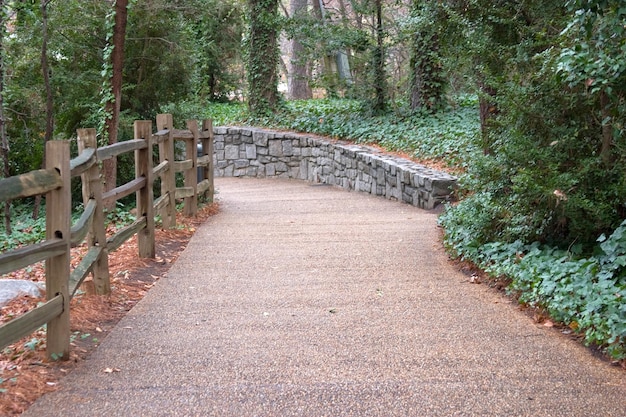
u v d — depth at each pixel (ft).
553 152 18.75
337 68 74.69
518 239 20.49
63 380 11.98
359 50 54.44
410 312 16.37
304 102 73.56
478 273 20.29
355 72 56.24
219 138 62.95
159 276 20.61
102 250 17.26
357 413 10.51
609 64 15.28
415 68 51.47
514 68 21.57
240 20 77.20
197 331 14.96
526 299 16.56
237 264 22.15
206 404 10.88
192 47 43.04
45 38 33.71
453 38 26.53
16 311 16.37
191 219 31.30
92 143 16.38
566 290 15.51
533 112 18.66
